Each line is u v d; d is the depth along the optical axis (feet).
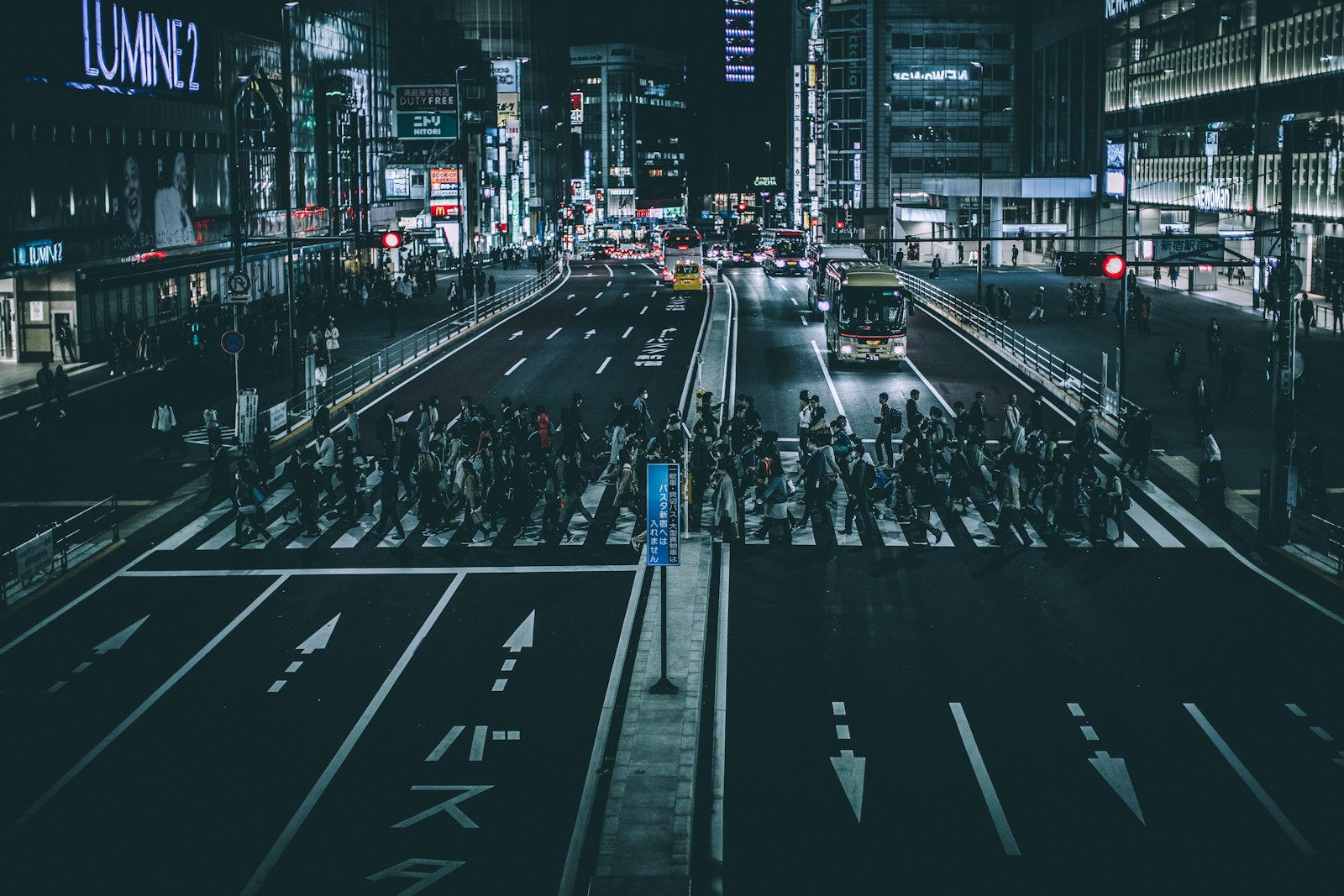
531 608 76.79
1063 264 129.90
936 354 183.73
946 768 54.19
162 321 199.72
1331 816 49.52
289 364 174.29
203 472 113.91
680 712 59.93
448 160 339.98
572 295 277.64
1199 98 271.90
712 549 90.27
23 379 162.91
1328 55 209.77
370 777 53.83
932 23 471.21
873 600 77.97
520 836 48.60
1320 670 65.05
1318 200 214.69
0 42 154.51
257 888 44.80
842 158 483.10
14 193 155.53
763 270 353.92
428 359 180.24
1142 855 46.70
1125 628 72.02
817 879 45.21
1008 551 88.69
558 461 92.63
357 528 96.43
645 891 43.42
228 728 59.11
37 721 60.03
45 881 45.39
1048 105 414.41
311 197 282.77
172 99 202.90
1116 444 122.52
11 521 97.55
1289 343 86.63
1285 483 87.30
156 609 77.15
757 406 141.79
